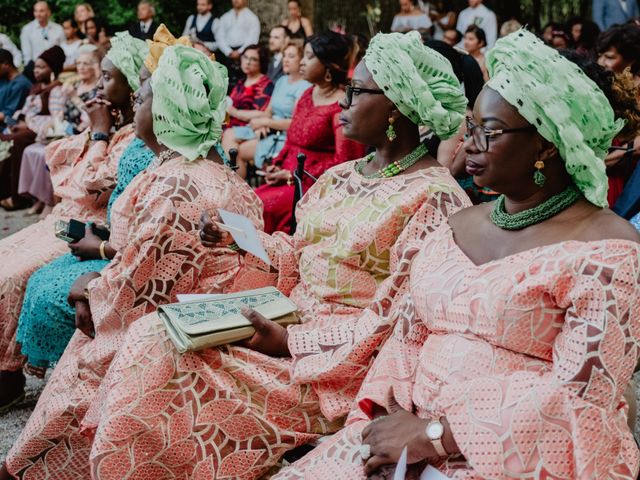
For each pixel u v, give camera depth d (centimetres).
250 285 330
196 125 337
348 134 303
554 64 211
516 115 215
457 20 1069
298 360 276
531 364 212
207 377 277
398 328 247
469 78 385
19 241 451
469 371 215
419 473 220
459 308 220
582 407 197
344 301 295
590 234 213
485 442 202
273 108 725
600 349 197
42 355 392
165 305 283
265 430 279
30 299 392
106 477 269
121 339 321
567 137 210
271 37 899
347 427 244
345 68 540
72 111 855
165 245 316
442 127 297
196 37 1170
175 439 274
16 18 1511
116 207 357
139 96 356
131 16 1430
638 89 247
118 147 439
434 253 235
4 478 337
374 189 297
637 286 201
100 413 286
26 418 429
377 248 288
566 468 198
